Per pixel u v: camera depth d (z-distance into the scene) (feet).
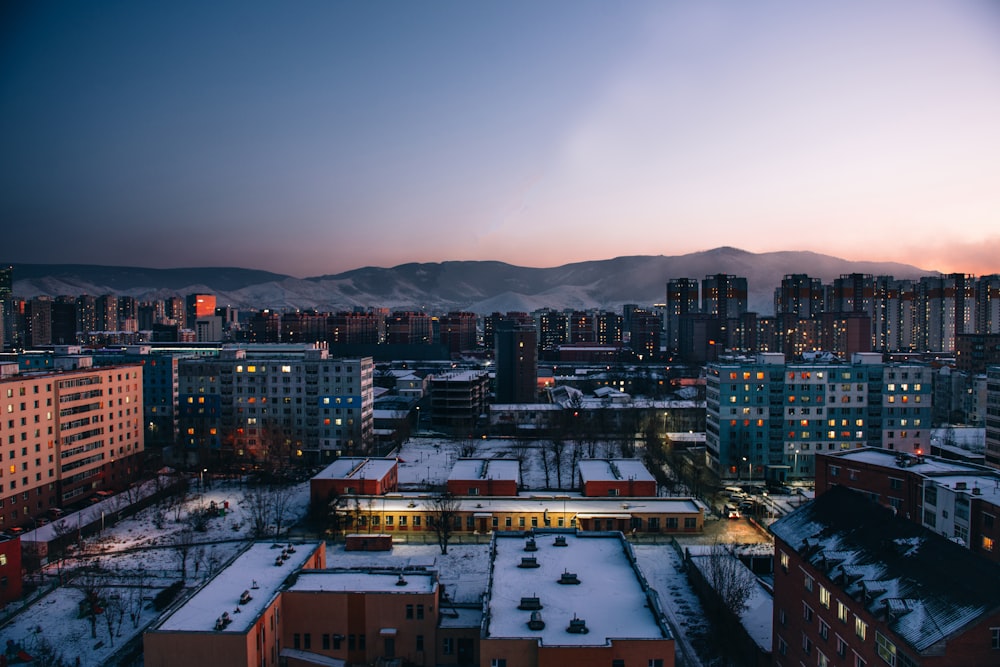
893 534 194.49
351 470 458.91
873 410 506.07
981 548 264.93
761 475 510.17
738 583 273.95
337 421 580.30
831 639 193.57
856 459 351.25
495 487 435.53
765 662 235.40
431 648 236.02
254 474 530.68
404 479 520.42
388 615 236.22
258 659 214.69
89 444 455.22
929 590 166.91
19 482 398.42
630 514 391.65
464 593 297.74
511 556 264.72
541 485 500.74
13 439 394.73
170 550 362.94
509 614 212.84
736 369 509.35
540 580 240.12
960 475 312.29
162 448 579.48
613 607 217.97
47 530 373.20
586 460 501.97
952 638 151.33
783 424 508.94
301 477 526.16
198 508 430.61
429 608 236.02
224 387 588.50
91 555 354.74
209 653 204.64
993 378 469.16
